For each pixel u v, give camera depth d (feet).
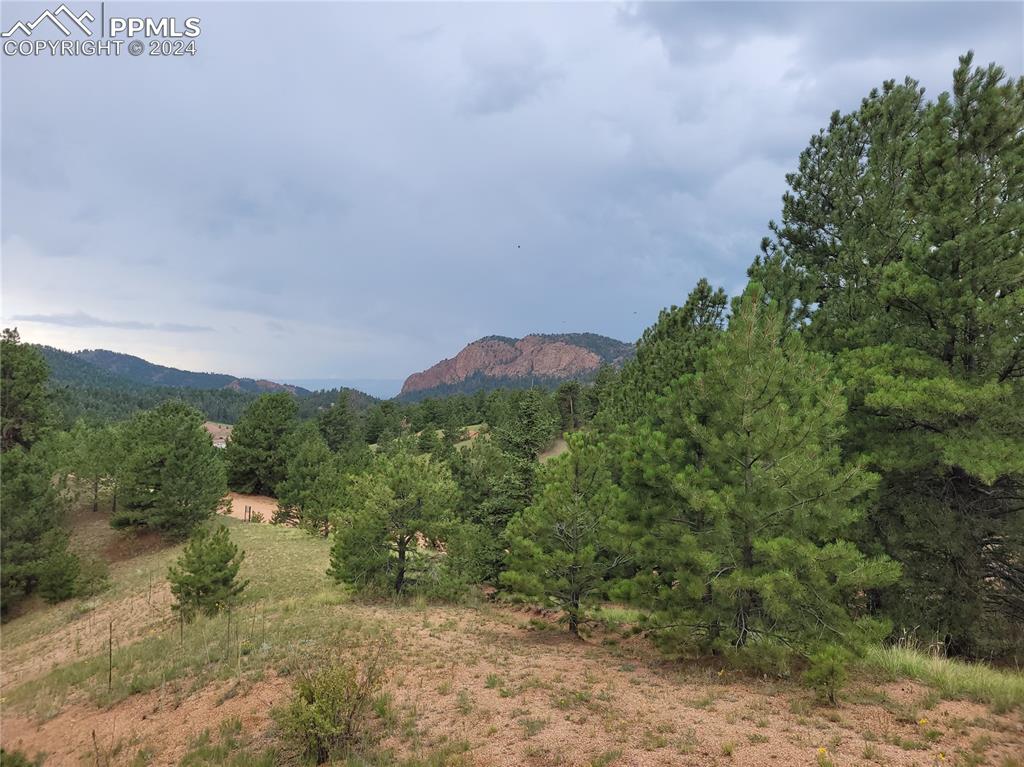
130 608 86.38
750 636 32.65
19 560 104.78
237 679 38.22
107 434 170.19
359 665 37.63
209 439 162.50
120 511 138.21
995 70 42.42
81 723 38.04
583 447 46.47
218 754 27.61
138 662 49.88
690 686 29.99
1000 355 40.70
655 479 37.19
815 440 32.76
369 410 442.50
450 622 53.16
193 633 56.95
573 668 35.42
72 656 65.46
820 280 59.82
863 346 49.37
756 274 60.54
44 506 111.86
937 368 42.24
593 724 24.97
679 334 76.38
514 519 49.11
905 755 19.53
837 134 62.18
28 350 159.84
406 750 24.68
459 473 110.11
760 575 30.96
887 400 39.78
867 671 31.24
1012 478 42.68
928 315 44.78
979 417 40.75
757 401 33.60
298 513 168.76
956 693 26.91
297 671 37.55
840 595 32.60
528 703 28.71
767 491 32.76
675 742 21.95
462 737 25.27
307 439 224.12
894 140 56.03
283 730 27.25
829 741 21.03
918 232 47.44
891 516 46.06
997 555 45.80
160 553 128.26
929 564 44.70
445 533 72.74
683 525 36.11
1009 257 40.37
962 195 41.83
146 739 32.37
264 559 106.22
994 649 41.06
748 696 27.58
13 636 88.12
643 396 71.20
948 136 43.52
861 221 56.08
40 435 164.25
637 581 37.24
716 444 34.01
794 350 37.65
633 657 38.78
